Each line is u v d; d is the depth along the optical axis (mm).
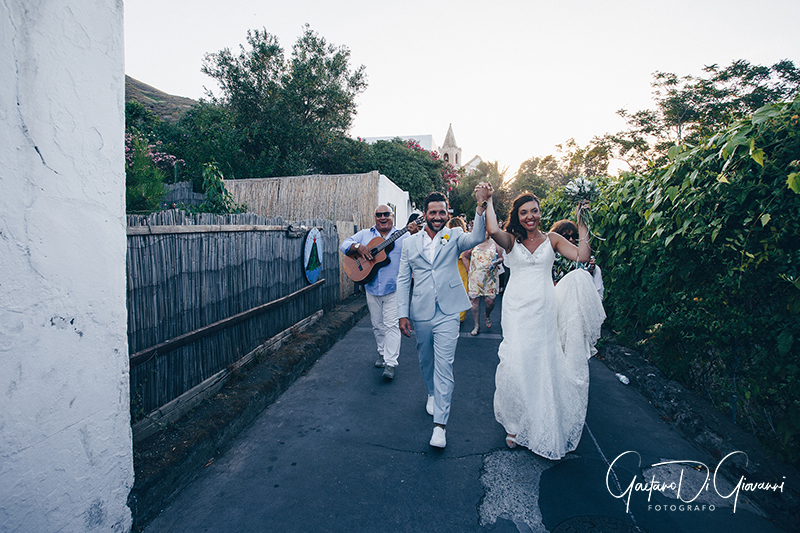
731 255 2719
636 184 3928
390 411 3342
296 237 4887
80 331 1683
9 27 1374
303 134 13375
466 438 2920
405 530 2004
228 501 2209
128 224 2490
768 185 2406
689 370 3385
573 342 2725
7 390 1416
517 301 2678
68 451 1644
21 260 1444
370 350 5039
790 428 2293
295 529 2004
